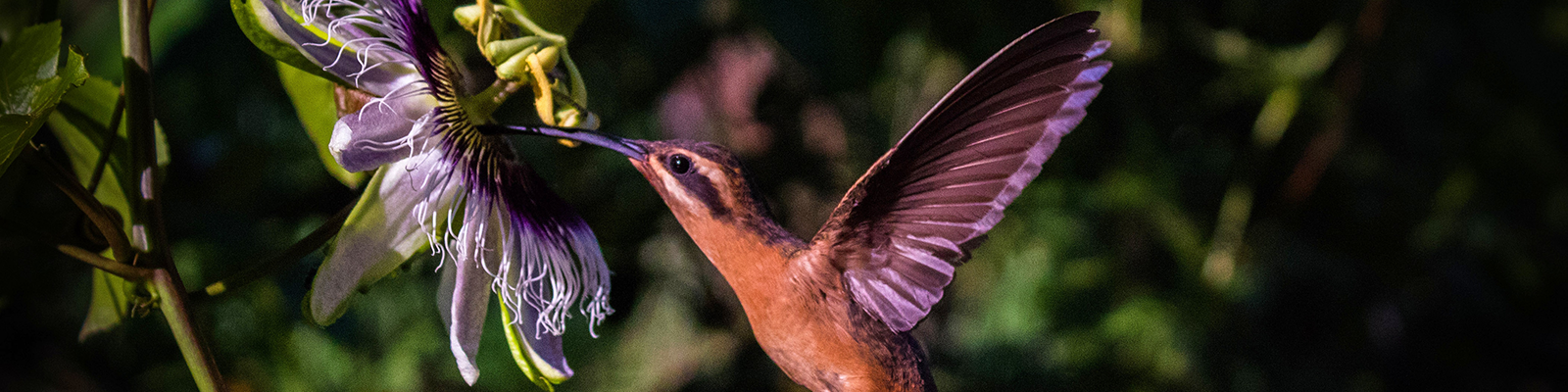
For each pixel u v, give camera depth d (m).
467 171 1.95
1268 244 2.95
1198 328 2.92
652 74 2.48
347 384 2.70
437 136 1.94
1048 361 2.99
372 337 2.78
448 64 1.96
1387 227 3.10
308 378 2.64
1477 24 2.89
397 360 2.74
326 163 1.98
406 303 2.81
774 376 2.87
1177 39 2.77
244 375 2.57
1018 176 1.95
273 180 2.56
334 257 1.93
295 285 2.61
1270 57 2.76
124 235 1.93
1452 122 3.00
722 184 1.97
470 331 1.95
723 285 2.85
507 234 1.96
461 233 1.95
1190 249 2.90
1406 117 2.97
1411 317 3.21
